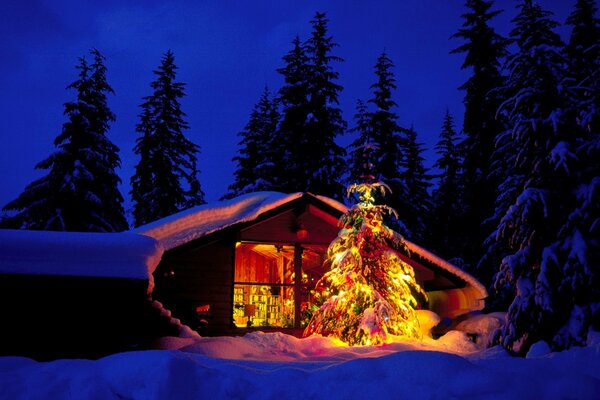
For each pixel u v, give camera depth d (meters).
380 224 14.95
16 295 9.44
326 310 14.08
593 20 22.73
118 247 9.91
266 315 20.38
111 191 26.75
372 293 13.75
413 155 33.47
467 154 27.19
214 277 15.87
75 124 26.50
